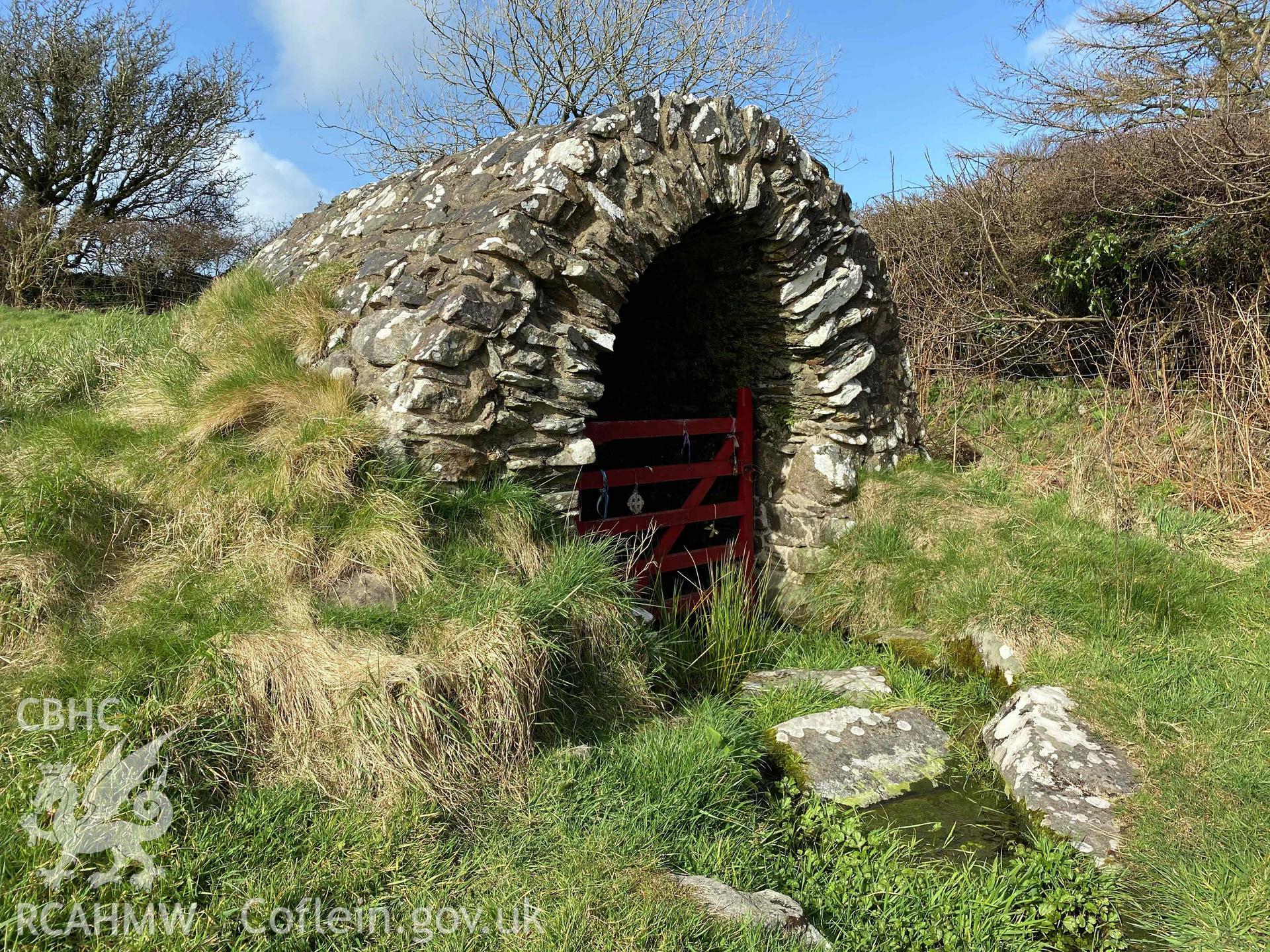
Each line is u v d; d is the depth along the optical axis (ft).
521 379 14.25
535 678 11.37
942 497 20.12
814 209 19.07
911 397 22.66
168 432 13.96
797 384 20.51
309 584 11.69
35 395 17.29
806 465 20.52
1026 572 16.76
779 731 13.74
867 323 20.89
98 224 45.88
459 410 13.61
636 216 15.89
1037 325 27.53
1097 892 10.23
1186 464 20.21
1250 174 22.33
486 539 13.47
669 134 16.39
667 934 7.98
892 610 17.99
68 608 10.80
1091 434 22.90
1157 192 25.09
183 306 21.61
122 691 9.32
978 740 14.10
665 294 21.38
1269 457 19.65
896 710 14.69
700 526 22.95
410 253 15.67
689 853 9.99
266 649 10.13
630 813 10.25
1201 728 12.57
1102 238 25.63
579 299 15.33
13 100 50.47
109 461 13.51
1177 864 10.41
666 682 14.62
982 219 28.48
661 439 24.21
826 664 16.60
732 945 8.07
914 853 11.35
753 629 17.08
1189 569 16.49
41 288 42.70
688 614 17.15
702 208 16.87
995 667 15.33
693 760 11.54
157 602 10.93
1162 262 25.99
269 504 12.35
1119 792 11.79
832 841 11.23
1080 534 17.80
